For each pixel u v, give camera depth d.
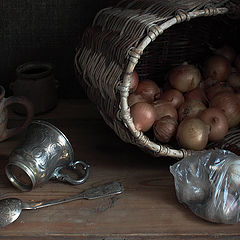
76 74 0.85
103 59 0.71
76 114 0.95
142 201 0.67
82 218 0.63
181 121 0.77
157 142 0.76
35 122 0.68
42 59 0.98
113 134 0.87
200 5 0.66
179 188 0.65
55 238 0.60
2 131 0.78
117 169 0.75
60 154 0.67
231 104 0.77
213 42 0.94
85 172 0.71
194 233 0.61
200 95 0.83
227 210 0.61
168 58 0.92
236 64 0.90
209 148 0.75
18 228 0.61
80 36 0.96
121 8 0.77
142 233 0.61
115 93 0.65
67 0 0.92
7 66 0.98
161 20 0.64
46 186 0.71
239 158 0.65
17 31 0.95
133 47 0.62
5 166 0.70
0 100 0.75
